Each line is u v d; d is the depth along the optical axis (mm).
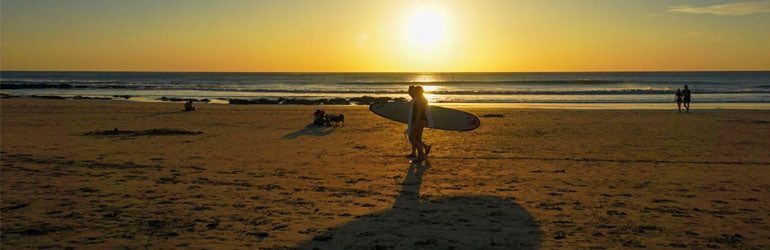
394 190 7449
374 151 11750
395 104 11766
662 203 6633
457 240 5004
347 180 8227
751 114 23656
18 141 13203
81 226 5414
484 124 18922
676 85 69125
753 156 11023
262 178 8367
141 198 6812
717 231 5328
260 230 5328
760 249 4734
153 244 4809
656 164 9938
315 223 5617
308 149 12094
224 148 12188
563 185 7836
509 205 6500
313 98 42938
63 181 7980
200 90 57688
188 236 5082
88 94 48438
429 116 10172
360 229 5391
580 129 17078
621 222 5688
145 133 15141
